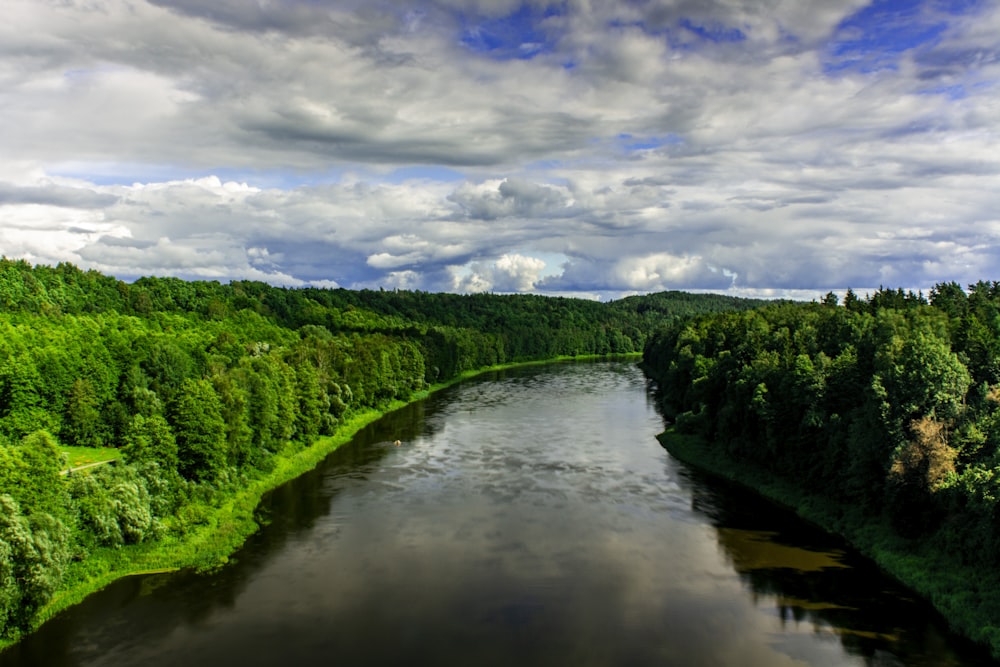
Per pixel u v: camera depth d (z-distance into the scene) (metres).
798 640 39.19
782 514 61.91
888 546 50.97
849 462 59.19
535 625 40.81
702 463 80.00
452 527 57.84
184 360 102.94
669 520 59.88
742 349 92.12
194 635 39.72
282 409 80.62
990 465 47.50
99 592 45.34
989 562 43.12
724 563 50.28
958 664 36.72
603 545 53.69
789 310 129.88
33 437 45.94
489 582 46.81
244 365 83.38
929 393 53.78
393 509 62.75
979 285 116.38
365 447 90.06
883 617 41.91
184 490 57.91
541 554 51.78
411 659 37.06
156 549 50.97
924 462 50.16
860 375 66.62
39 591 39.91
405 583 46.62
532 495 67.31
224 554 51.53
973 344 67.81
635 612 42.50
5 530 39.44
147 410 82.75
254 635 39.66
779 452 69.88
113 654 37.78
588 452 87.06
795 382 68.31
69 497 47.06
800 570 49.00
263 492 68.06
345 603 43.69
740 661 37.03
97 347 92.44
